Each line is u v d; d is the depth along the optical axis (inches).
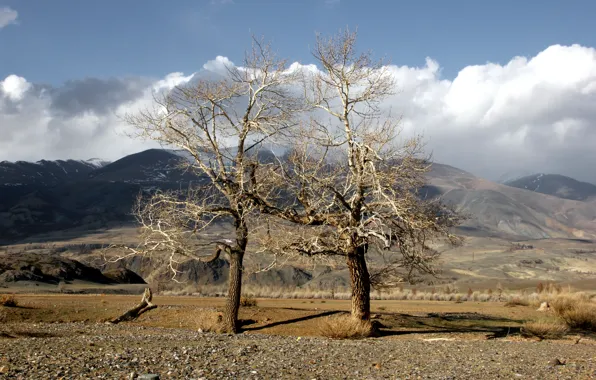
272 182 778.8
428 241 757.9
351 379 388.2
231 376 379.6
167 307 979.3
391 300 1605.6
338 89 762.8
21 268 2170.3
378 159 733.3
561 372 428.1
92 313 944.3
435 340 688.4
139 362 415.5
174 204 767.7
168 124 775.7
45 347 481.1
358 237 747.4
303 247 768.9
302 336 762.2
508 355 526.9
